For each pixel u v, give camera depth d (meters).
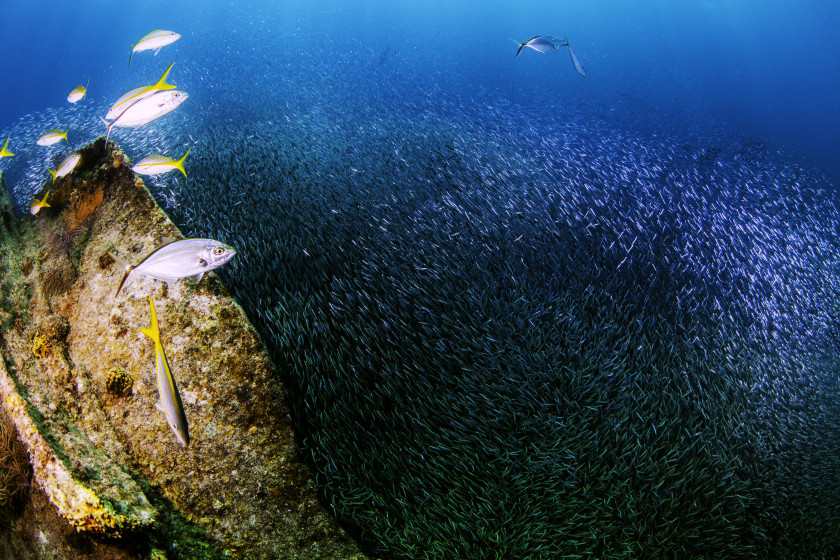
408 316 3.69
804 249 5.64
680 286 4.54
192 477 2.65
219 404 2.85
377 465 2.87
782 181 7.54
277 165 5.38
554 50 5.52
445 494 2.75
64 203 4.05
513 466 2.84
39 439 2.48
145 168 3.20
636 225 5.34
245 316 3.13
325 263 4.01
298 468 2.78
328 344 3.40
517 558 2.50
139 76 9.95
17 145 6.97
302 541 2.57
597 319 3.95
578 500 2.73
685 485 2.89
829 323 4.47
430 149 6.42
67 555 2.23
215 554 2.43
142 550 2.21
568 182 6.12
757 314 4.41
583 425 3.07
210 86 8.88
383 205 4.89
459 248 4.45
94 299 3.33
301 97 8.62
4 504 2.49
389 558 2.61
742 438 3.27
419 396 3.18
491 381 3.34
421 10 36.59
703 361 3.73
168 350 2.98
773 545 2.81
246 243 4.04
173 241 2.03
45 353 3.11
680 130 10.91
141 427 2.79
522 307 3.90
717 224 5.73
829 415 3.55
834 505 2.99
